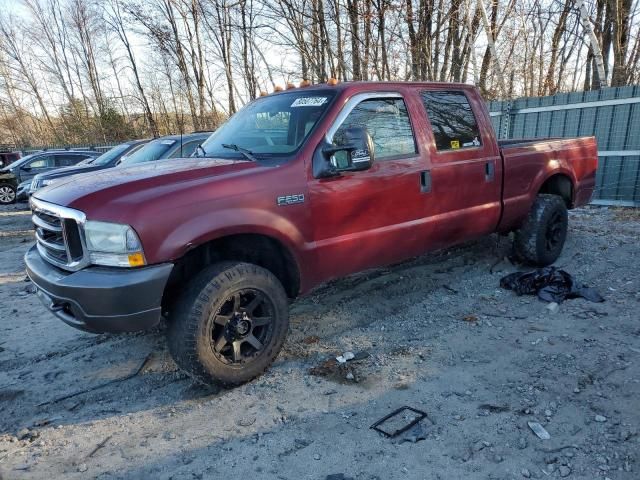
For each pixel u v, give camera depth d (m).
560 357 3.31
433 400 2.91
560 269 4.84
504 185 4.71
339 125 3.53
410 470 2.33
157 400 3.11
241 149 3.64
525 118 9.81
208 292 2.92
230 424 2.79
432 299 4.53
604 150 8.73
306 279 3.45
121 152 10.05
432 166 4.05
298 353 3.61
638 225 7.01
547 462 2.34
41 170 15.34
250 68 15.97
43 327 4.40
